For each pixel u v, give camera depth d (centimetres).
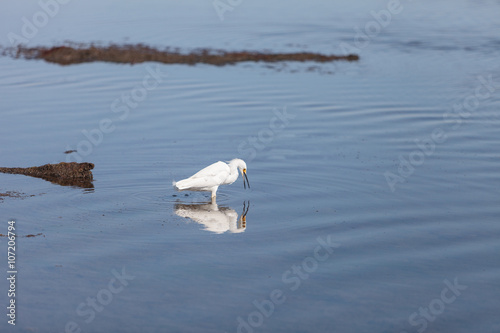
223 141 2089
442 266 1229
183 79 3058
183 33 4291
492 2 5766
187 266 1227
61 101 2617
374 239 1355
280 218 1475
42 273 1188
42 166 1791
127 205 1548
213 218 1476
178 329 1007
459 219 1459
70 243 1322
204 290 1133
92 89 2842
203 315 1050
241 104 2567
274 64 3416
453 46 3784
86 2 5884
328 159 1906
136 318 1038
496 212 1497
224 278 1179
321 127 2244
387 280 1173
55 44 3906
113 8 5516
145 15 5119
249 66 3372
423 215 1484
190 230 1402
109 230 1394
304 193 1639
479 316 1052
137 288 1138
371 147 2019
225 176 1577
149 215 1488
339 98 2655
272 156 1942
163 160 1900
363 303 1094
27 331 994
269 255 1279
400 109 2472
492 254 1279
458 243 1332
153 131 2202
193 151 1983
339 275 1193
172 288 1140
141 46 3831
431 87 2830
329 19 4844
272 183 1714
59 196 1603
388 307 1080
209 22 4744
